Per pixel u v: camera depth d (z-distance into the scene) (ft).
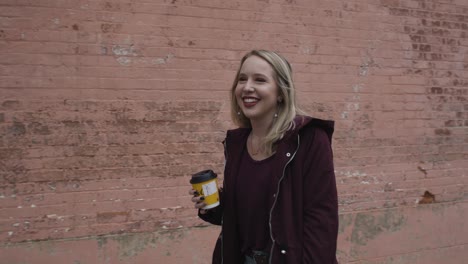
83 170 11.73
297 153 6.48
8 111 11.08
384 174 15.08
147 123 12.29
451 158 16.10
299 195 6.40
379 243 14.94
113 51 11.93
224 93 13.04
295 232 6.35
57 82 11.46
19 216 11.19
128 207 12.16
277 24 13.58
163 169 12.48
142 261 12.28
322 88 14.19
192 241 12.79
